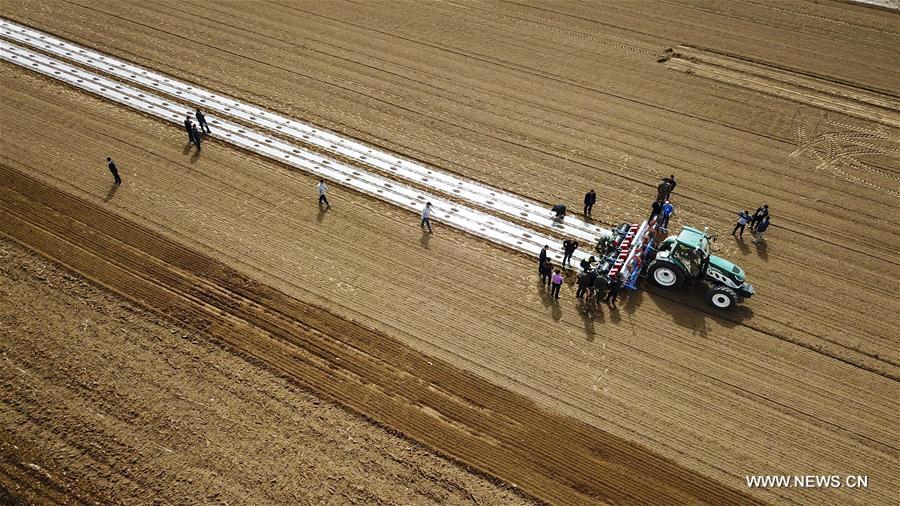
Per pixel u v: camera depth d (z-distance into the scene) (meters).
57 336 18.72
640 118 29.53
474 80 31.92
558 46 35.00
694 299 20.77
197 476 15.48
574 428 16.77
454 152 27.14
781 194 25.36
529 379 18.02
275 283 20.75
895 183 26.02
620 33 36.25
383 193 24.78
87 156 26.14
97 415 16.72
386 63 33.03
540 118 29.36
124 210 23.52
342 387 17.59
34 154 26.12
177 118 28.50
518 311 20.12
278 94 30.31
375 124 28.61
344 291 20.58
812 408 17.42
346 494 15.22
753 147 27.88
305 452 16.03
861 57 34.19
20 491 15.21
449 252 22.30
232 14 37.12
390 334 19.17
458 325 19.58
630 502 15.21
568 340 19.22
